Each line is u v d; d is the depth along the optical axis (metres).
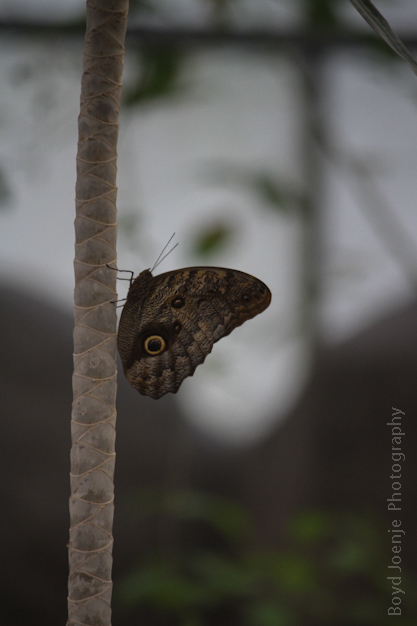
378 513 3.89
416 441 3.99
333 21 3.14
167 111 3.28
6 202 3.20
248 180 3.18
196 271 2.94
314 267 3.48
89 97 2.87
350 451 4.13
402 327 4.26
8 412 4.11
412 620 3.21
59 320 4.48
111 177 2.88
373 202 3.26
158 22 3.17
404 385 4.11
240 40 3.21
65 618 3.90
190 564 3.23
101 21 2.87
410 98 3.20
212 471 4.17
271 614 3.15
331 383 4.22
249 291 2.95
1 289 4.40
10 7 3.20
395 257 3.32
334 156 3.24
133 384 2.95
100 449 2.88
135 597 3.15
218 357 3.34
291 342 3.45
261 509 4.07
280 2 3.13
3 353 4.22
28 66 3.21
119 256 3.21
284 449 4.26
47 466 4.10
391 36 2.87
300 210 3.19
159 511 3.42
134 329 2.95
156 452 4.10
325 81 3.27
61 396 4.28
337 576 3.29
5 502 3.95
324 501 4.04
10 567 3.89
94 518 2.88
